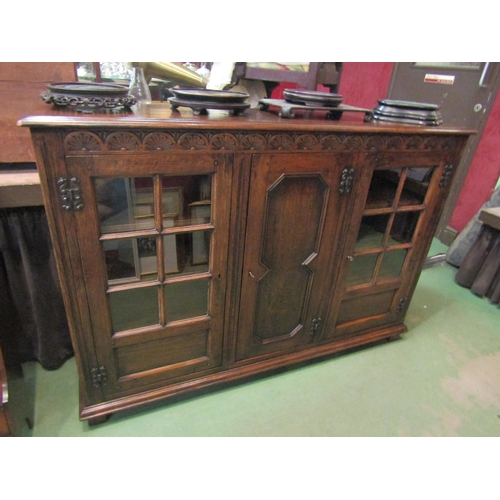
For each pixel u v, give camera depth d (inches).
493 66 87.5
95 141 32.7
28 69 43.0
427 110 50.4
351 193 47.4
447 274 93.7
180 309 46.6
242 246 44.3
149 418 49.9
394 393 57.1
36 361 57.4
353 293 57.9
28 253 47.5
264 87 70.6
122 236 37.9
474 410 55.2
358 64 127.9
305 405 53.7
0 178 43.6
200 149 36.7
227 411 51.9
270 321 53.2
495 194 86.3
